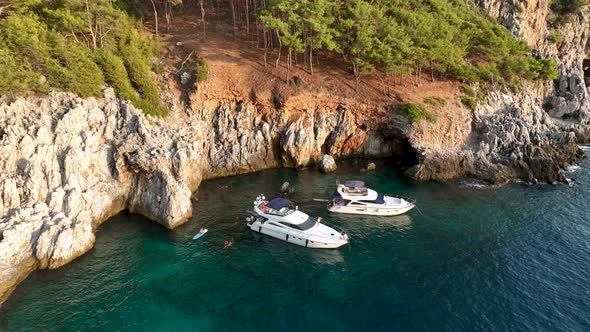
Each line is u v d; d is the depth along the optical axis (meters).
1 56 41.78
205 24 74.94
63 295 31.48
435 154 58.16
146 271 35.03
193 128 54.78
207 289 33.19
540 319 30.05
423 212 47.44
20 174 37.22
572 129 78.56
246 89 59.72
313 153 61.56
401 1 72.75
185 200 43.88
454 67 69.62
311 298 32.38
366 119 62.38
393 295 32.78
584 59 122.25
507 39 83.00
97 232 40.66
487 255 38.47
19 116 40.53
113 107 46.75
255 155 58.47
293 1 59.25
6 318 28.81
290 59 62.56
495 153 59.66
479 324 29.58
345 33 62.28
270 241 40.91
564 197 51.59
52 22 51.16
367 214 46.88
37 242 33.97
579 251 39.22
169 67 60.69
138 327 28.64
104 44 53.66
